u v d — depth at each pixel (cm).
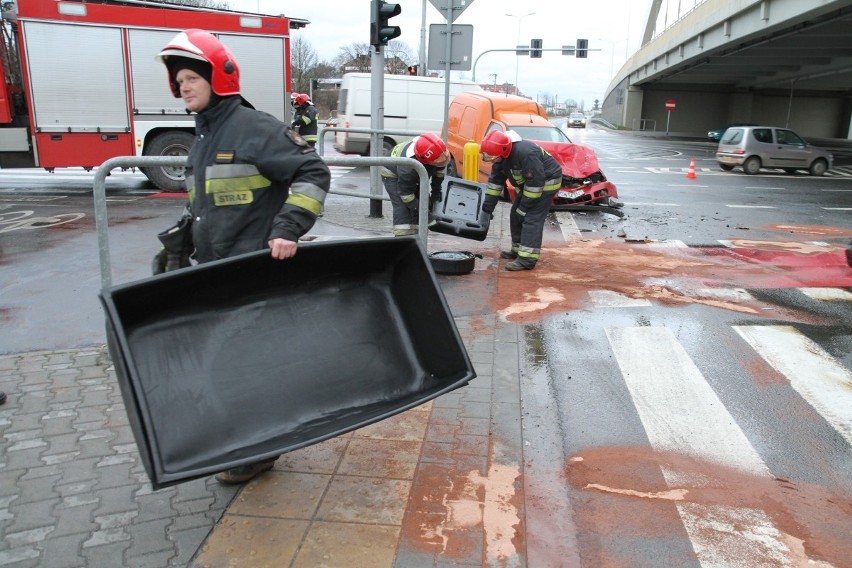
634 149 3541
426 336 323
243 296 301
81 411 392
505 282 700
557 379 462
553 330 557
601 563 274
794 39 3014
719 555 282
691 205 1361
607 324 575
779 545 289
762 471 350
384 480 323
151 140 1288
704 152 3416
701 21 3403
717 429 395
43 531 282
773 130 2134
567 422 399
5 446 351
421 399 292
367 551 270
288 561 263
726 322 586
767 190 1666
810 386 456
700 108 6538
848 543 292
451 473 331
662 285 703
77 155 1240
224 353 288
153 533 281
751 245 933
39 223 969
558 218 1155
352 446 356
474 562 266
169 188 1324
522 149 713
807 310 623
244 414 280
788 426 400
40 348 493
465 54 1045
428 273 318
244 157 284
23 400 404
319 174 285
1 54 1185
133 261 751
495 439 368
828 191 1655
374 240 318
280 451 254
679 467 352
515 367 472
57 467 332
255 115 287
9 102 1200
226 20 1304
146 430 226
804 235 1020
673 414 413
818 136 6425
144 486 317
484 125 1363
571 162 1238
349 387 309
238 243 295
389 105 1942
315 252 306
